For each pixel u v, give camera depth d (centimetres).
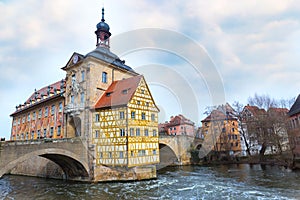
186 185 1997
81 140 2184
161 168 3011
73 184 2128
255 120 3422
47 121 3073
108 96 2370
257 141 3591
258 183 1961
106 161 2162
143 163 2180
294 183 1875
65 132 2636
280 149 3052
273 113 3206
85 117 2323
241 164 3662
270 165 3200
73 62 2664
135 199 1555
